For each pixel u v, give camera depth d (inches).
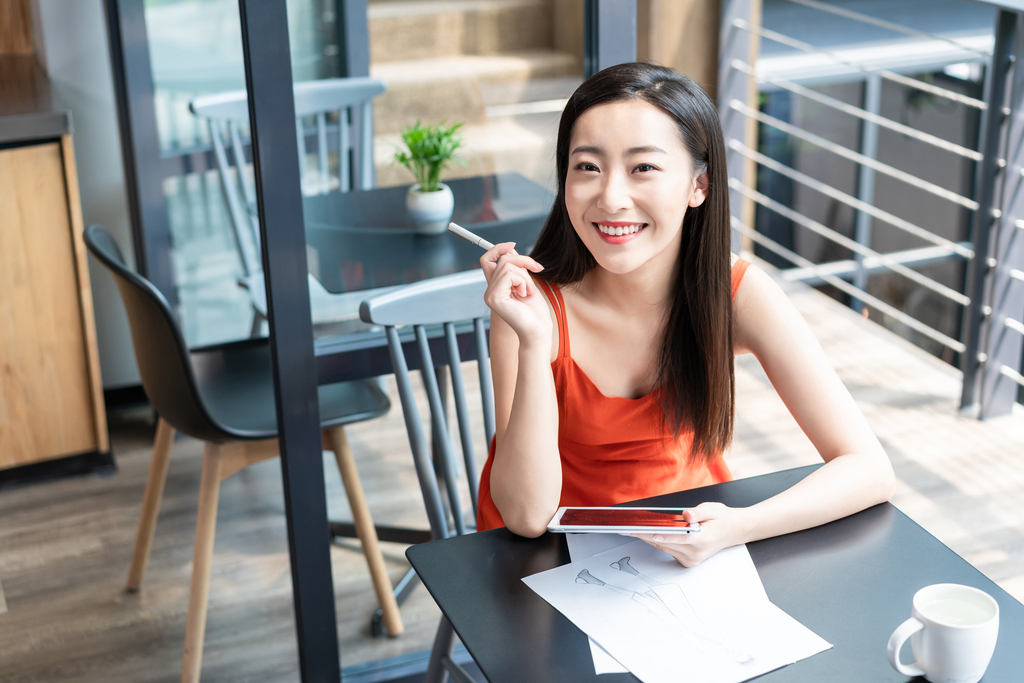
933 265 178.7
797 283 145.7
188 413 71.7
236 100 100.1
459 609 39.4
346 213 71.2
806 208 182.1
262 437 73.7
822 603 39.4
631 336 53.1
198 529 74.3
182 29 98.8
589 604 39.6
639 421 53.2
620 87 45.7
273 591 87.6
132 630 82.7
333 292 67.1
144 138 101.9
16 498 102.6
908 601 39.4
